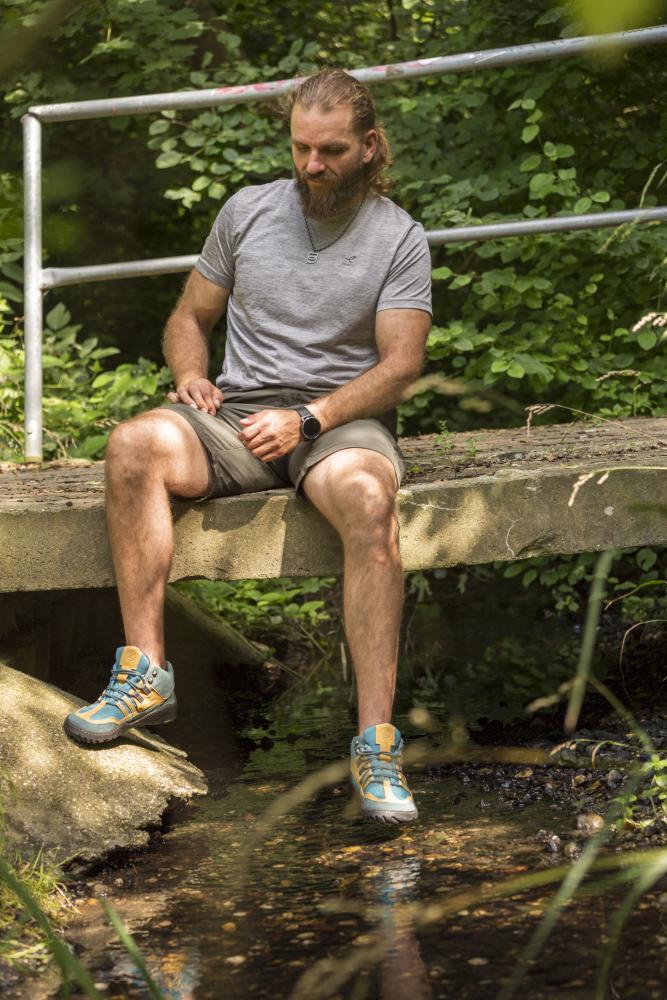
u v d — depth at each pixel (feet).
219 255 9.86
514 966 5.81
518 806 8.71
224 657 14.47
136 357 26.55
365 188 9.36
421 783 9.54
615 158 18.78
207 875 7.48
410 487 9.47
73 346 20.74
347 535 8.30
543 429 14.60
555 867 7.23
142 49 19.60
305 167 8.96
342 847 7.94
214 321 10.24
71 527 9.32
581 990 5.48
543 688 12.99
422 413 20.43
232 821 8.70
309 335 9.34
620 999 5.35
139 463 8.48
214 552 9.24
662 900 6.55
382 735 7.97
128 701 8.40
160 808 8.23
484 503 9.46
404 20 25.70
